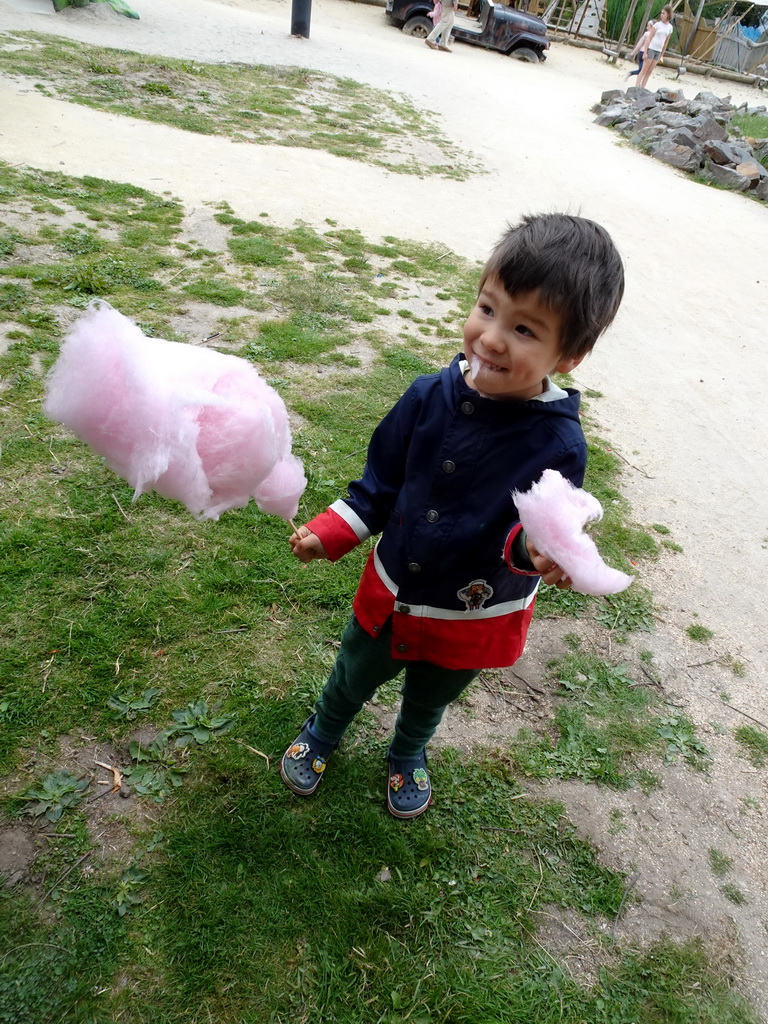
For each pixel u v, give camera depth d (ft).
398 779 7.70
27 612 8.83
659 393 18.61
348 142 33.71
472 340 5.28
